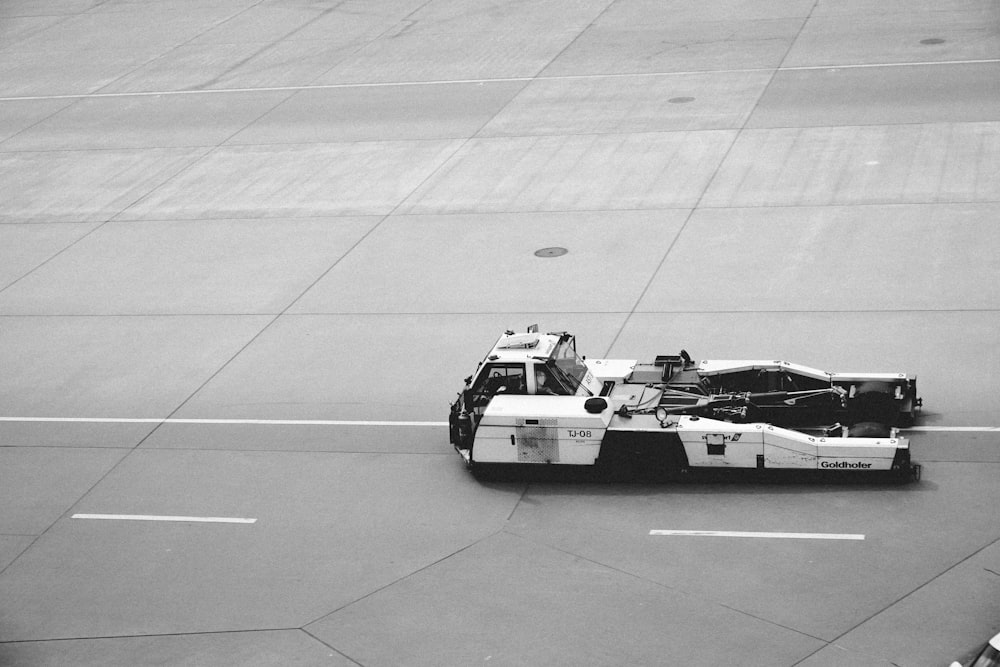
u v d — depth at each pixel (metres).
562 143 35.72
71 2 59.25
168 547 18.05
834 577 15.95
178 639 15.80
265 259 29.73
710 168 32.62
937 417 20.00
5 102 45.34
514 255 28.48
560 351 19.97
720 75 40.41
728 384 20.44
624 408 18.95
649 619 15.39
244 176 35.69
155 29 53.59
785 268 26.38
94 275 29.73
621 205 30.83
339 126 39.25
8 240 32.53
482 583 16.50
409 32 49.66
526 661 14.75
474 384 19.77
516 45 46.41
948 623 14.84
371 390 22.70
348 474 19.80
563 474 18.98
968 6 45.16
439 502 18.72
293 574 17.09
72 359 25.25
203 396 23.12
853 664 14.23
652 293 25.78
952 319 23.39
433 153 35.94
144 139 39.84
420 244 29.70
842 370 21.66
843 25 44.66
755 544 16.84
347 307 26.62
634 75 41.38
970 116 34.38
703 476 18.59
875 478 18.03
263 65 47.09
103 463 20.84
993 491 17.67
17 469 20.86
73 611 16.64
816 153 32.88
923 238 27.17
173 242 31.38
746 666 14.34
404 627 15.66
